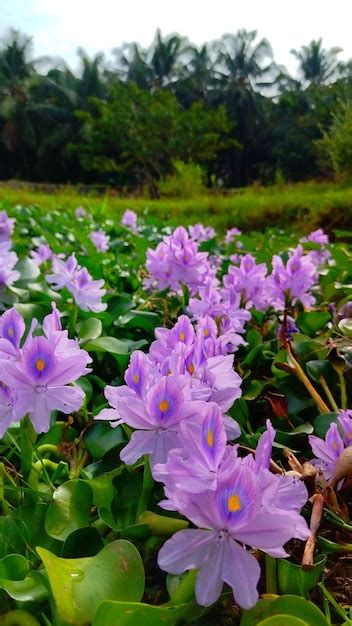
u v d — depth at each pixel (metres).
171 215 3.28
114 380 0.43
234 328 0.45
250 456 0.20
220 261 0.93
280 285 0.53
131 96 9.13
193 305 0.45
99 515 0.26
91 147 9.38
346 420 0.29
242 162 11.73
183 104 12.73
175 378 0.23
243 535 0.19
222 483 0.19
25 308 0.50
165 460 0.23
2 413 0.26
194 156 9.14
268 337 0.55
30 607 0.22
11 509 0.29
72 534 0.24
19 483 0.31
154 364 0.27
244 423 0.37
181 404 0.23
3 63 11.93
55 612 0.21
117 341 0.44
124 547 0.22
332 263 0.98
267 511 0.19
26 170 11.21
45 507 0.27
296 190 4.25
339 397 0.42
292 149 11.12
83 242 0.97
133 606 0.19
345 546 0.27
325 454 0.28
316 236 1.15
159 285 0.55
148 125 8.80
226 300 0.47
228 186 11.60
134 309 0.59
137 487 0.29
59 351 0.26
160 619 0.19
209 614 0.24
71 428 0.37
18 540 0.25
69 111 11.34
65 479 0.32
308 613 0.20
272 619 0.19
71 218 1.73
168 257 0.54
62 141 10.90
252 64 13.02
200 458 0.20
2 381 0.25
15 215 1.53
